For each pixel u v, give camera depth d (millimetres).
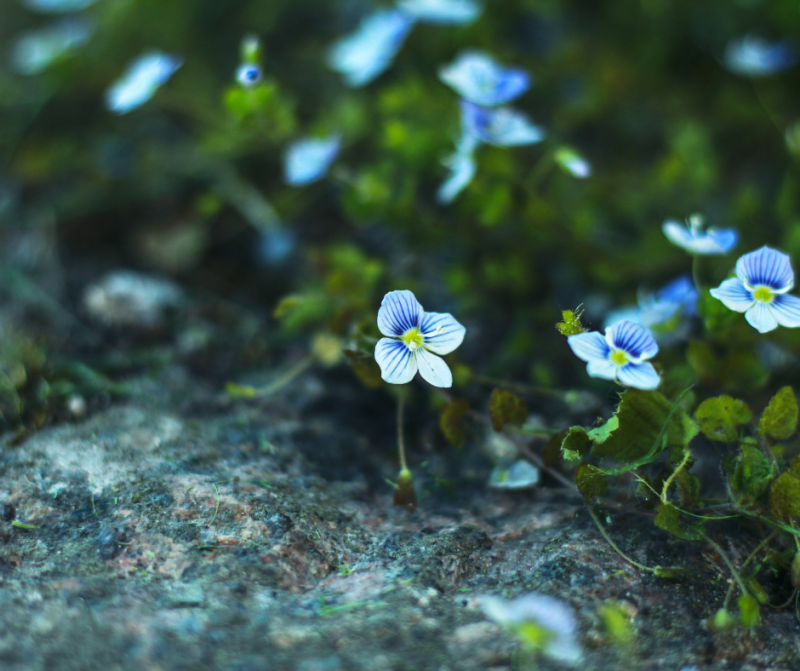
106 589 206
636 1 321
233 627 201
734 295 216
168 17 327
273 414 247
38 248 287
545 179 284
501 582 211
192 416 243
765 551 216
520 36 326
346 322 250
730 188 291
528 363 260
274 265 286
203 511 218
